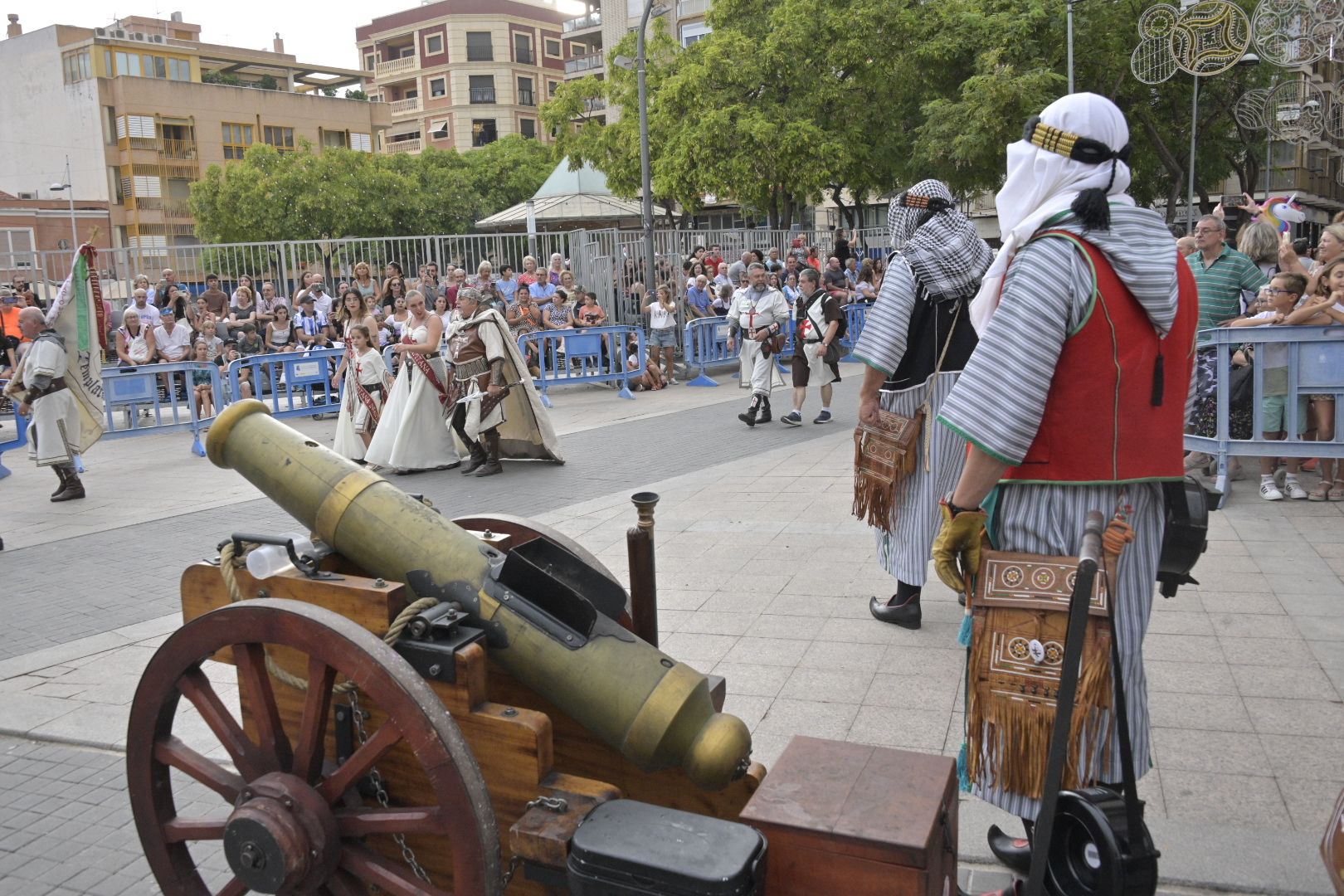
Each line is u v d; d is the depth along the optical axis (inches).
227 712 105.5
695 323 637.9
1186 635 180.7
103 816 147.5
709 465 371.2
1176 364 94.4
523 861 89.0
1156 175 1243.8
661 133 1072.2
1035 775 91.5
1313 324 252.8
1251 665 167.6
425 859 104.3
